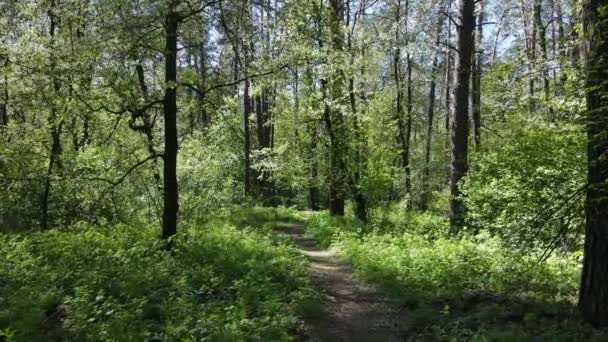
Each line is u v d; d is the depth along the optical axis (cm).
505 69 1198
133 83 1377
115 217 1892
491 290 978
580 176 1135
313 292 1000
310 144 2589
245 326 781
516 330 727
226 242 1459
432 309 871
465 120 1622
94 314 838
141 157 1811
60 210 1864
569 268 1095
